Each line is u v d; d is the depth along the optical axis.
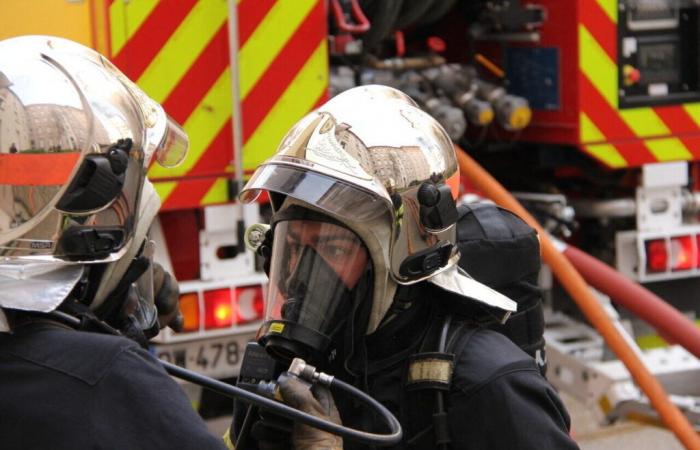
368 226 4.77
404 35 11.58
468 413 4.66
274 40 9.23
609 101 10.46
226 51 9.09
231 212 9.22
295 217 4.89
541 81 10.77
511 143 11.43
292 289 4.85
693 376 9.58
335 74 10.18
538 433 4.59
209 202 9.12
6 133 4.41
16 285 4.34
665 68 10.66
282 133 9.32
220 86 9.10
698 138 10.73
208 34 9.04
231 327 9.29
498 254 5.50
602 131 10.47
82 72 4.58
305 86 9.38
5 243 4.41
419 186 4.87
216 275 9.33
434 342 4.86
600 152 10.50
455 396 4.69
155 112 4.94
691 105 10.70
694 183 11.05
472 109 10.59
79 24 8.84
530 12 10.60
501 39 11.06
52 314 4.42
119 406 4.12
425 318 4.96
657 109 10.59
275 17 9.20
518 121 10.59
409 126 4.99
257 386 4.95
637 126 10.54
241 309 9.33
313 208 4.84
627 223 11.00
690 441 8.36
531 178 11.55
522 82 10.96
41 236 4.41
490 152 11.76
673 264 10.76
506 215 5.70
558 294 10.66
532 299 5.64
